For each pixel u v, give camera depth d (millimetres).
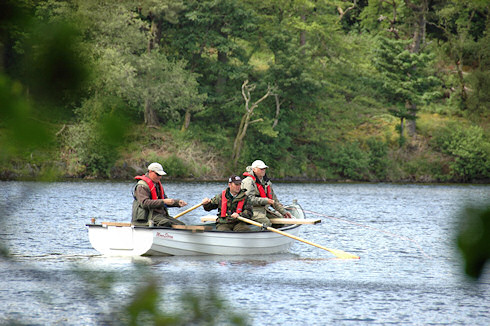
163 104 169500
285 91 179875
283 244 46438
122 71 132625
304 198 108125
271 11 194875
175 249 40875
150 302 7727
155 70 154375
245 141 175875
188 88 161125
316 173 182375
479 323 25625
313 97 181250
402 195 120938
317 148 185750
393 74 180625
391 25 195000
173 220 41750
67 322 24031
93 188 116062
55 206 78188
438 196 118625
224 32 177125
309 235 57156
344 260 42281
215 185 136625
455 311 27641
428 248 48938
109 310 25484
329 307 27953
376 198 111188
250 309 27125
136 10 171375
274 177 177500
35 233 51625
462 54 167625
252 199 43938
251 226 46562
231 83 185250
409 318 26297
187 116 171125
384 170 184125
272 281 33719
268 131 172750
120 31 145375
